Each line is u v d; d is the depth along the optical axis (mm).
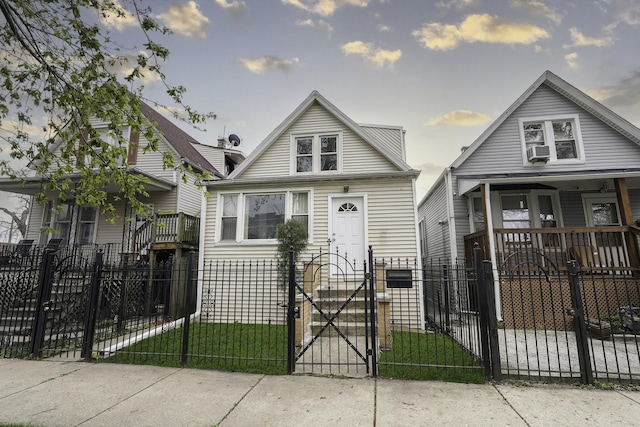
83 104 4016
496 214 10078
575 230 7914
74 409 3402
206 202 9688
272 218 9414
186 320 5000
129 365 4879
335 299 6984
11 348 5387
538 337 6602
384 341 5586
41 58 3990
